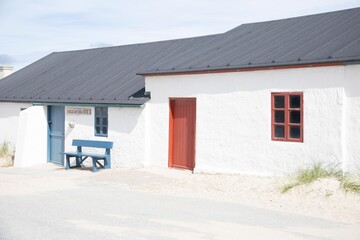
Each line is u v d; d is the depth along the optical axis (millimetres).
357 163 10078
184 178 12406
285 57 11328
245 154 12000
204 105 12938
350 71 10117
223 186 11070
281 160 11273
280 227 7598
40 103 17906
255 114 11781
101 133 15945
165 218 8258
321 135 10555
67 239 6953
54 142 17906
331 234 7172
